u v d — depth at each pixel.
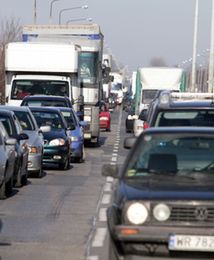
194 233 19.05
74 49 76.75
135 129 44.84
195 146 22.98
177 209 19.31
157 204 19.34
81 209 35.69
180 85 111.06
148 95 110.25
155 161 22.52
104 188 44.78
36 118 58.62
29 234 28.72
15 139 40.75
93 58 83.31
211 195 19.56
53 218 32.78
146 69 111.44
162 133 23.38
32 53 76.38
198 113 31.62
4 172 37.81
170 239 19.03
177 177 21.80
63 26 91.38
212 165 22.42
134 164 22.48
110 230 19.97
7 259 24.09
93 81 83.31
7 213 33.94
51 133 56.19
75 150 62.94
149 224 19.28
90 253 25.39
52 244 26.84
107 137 104.62
